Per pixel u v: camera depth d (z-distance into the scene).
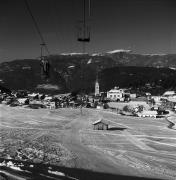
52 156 43.25
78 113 156.88
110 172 35.22
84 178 26.94
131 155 51.31
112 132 88.25
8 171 20.83
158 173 37.97
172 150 59.66
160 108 173.75
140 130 94.62
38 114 145.38
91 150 54.88
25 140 62.47
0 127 93.81
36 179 20.30
